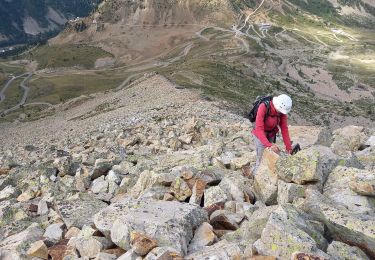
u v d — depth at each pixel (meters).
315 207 7.88
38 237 9.79
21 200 15.07
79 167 18.17
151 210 8.73
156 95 112.19
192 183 11.39
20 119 183.88
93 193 13.89
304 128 18.72
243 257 7.07
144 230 7.90
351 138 15.66
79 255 8.41
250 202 10.50
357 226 7.14
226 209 9.81
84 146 32.28
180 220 8.21
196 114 48.69
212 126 28.98
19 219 11.79
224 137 25.59
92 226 9.26
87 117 120.94
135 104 102.94
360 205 8.20
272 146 10.43
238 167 13.77
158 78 141.62
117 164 16.97
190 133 26.91
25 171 18.39
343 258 6.74
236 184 10.66
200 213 8.88
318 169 9.23
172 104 72.75
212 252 7.23
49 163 19.31
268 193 10.04
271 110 10.63
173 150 23.88
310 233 7.20
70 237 9.80
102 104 134.75
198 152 17.70
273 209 8.02
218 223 8.94
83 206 11.54
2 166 22.61
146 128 35.00
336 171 9.40
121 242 7.91
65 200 11.98
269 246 6.91
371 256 7.09
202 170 12.20
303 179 9.19
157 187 11.55
